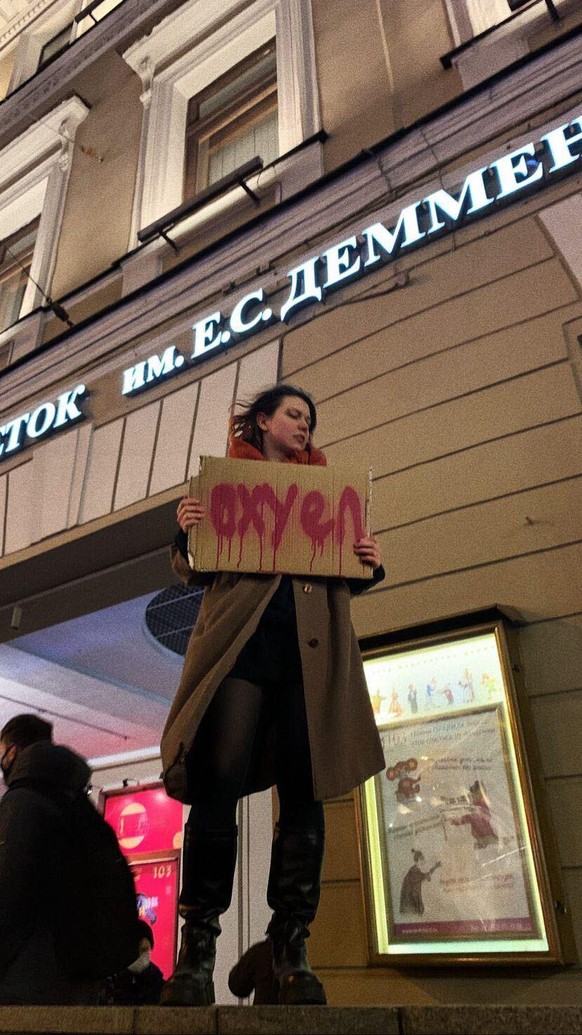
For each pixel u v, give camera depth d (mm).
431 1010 1489
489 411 3934
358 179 5180
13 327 7383
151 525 5297
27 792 2506
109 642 6883
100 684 7602
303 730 2055
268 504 2238
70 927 2396
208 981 1863
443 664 3438
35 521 5848
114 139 8070
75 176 8242
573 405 3691
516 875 2939
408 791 3299
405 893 3127
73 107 8648
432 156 4895
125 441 5594
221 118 7543
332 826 3439
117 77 8555
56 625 6586
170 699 8125
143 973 3797
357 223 5074
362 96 5824
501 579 3533
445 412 4074
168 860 8430
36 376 6625
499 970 2857
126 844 8867
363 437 4301
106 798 9391
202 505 2213
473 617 3373
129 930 2449
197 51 7809
